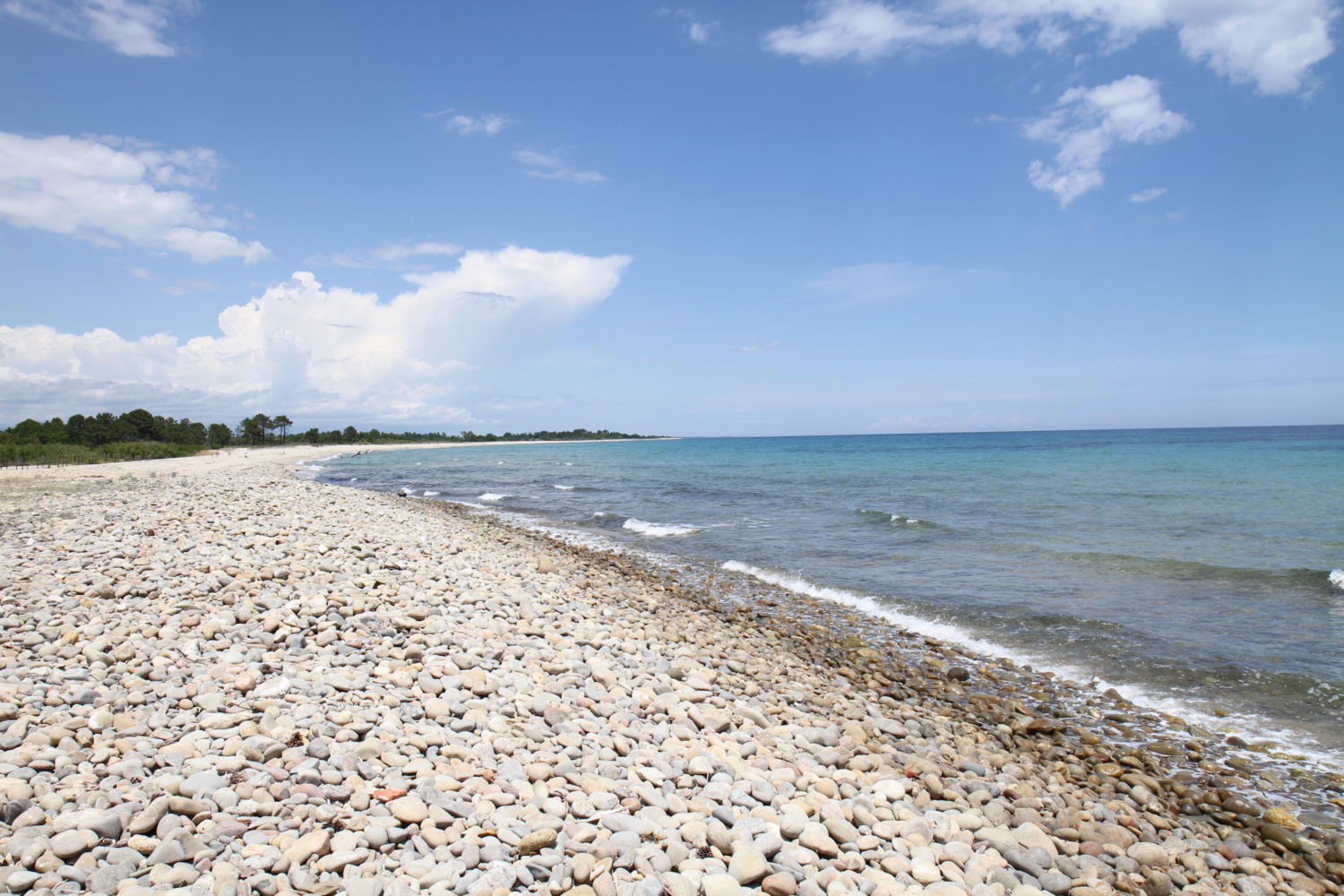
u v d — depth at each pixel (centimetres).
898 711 922
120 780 493
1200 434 16688
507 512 3334
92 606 898
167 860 417
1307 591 1495
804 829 535
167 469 5338
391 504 2997
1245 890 561
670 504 3584
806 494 3862
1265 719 912
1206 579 1619
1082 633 1266
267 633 848
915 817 590
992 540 2173
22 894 373
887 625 1355
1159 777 770
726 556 2077
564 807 531
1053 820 638
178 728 588
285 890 408
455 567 1378
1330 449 7225
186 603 914
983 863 533
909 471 5459
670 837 505
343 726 623
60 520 1652
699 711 768
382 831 472
